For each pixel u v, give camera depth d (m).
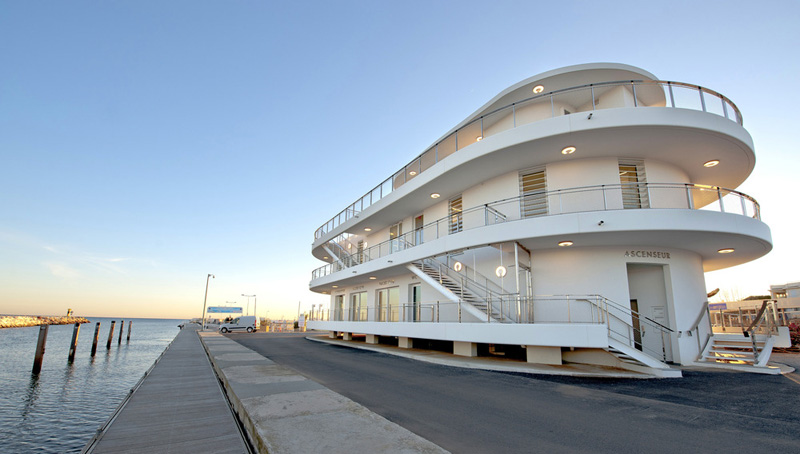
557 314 13.44
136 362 24.20
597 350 12.27
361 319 25.78
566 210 13.63
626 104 13.83
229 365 11.31
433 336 15.37
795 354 17.70
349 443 4.24
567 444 4.82
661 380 9.55
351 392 8.12
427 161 20.50
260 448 4.48
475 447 4.70
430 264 18.47
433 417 6.09
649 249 13.30
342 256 27.78
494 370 11.49
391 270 19.77
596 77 14.23
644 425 5.65
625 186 13.44
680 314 13.04
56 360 24.83
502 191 15.34
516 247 12.82
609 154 13.51
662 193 13.33
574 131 11.98
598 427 5.55
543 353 12.44
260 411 5.66
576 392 8.08
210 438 5.54
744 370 11.38
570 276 13.46
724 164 14.16
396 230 23.05
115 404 13.06
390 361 13.99
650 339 13.34
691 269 13.93
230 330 44.50
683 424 5.70
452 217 17.88
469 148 14.17
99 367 21.80
